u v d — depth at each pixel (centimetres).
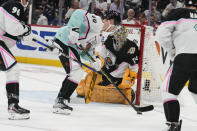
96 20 604
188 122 594
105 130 493
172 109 458
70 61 593
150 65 720
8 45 523
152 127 532
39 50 1330
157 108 689
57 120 530
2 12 495
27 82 924
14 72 507
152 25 1343
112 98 709
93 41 618
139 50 708
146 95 719
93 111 620
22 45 1338
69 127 492
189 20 459
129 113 623
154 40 721
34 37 543
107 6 1357
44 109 607
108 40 698
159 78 722
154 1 1345
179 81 457
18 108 507
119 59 699
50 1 1422
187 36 456
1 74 1034
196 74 461
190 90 475
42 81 963
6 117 525
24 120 512
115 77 703
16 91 506
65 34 598
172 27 466
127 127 521
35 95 746
